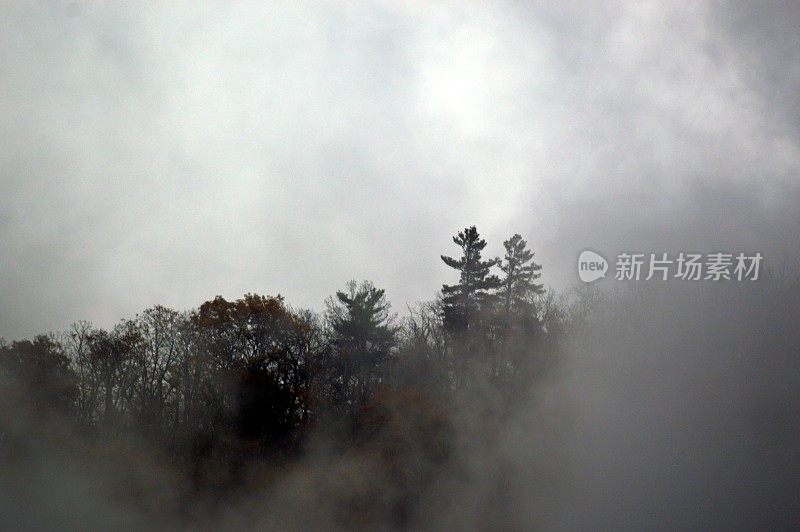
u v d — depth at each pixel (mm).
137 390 56344
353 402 53375
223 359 55406
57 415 51625
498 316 56156
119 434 51094
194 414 52500
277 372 54250
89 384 56000
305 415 51875
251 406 50375
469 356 51469
